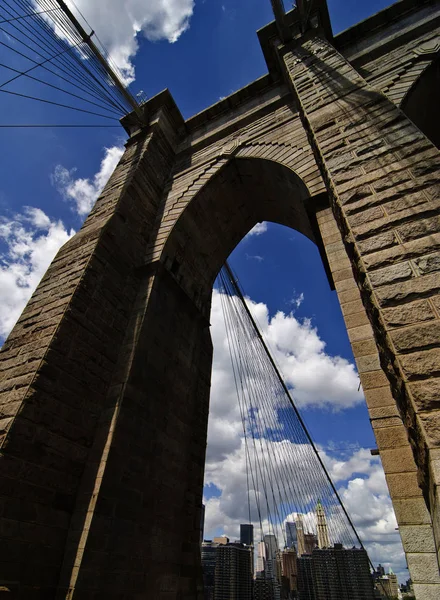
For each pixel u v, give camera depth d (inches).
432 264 179.3
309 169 426.0
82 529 267.4
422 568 154.1
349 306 271.9
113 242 423.2
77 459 298.8
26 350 320.8
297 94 402.6
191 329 508.4
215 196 550.0
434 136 469.1
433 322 160.9
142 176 534.9
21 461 254.8
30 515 249.0
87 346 342.6
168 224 502.3
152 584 313.3
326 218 356.5
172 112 685.3
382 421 205.5
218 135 615.5
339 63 404.8
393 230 204.7
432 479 129.1
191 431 450.9
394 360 164.2
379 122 280.8
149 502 338.0
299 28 562.3
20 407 268.4
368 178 242.5
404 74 437.7
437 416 137.3
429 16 493.0
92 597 248.7
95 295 370.9
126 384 347.3
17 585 225.0
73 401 311.7
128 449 326.3
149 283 436.5
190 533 396.2
